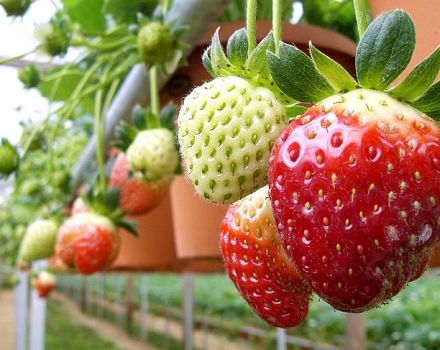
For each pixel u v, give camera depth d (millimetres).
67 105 318
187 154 136
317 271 107
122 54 310
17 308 1077
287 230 111
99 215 305
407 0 142
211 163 132
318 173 107
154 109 269
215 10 227
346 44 252
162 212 401
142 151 257
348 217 104
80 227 298
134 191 299
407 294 1935
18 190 587
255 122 131
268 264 138
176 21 239
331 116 110
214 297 2439
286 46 116
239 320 2131
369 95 112
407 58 108
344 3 319
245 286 142
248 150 131
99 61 309
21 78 328
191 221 286
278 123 132
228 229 146
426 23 139
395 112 109
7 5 261
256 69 134
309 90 116
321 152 108
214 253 281
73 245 296
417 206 103
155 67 265
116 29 296
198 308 2432
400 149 105
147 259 405
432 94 111
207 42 260
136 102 303
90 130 514
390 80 110
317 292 109
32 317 747
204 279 3045
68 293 4379
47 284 708
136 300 3242
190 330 1539
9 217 1146
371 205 104
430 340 1426
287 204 111
